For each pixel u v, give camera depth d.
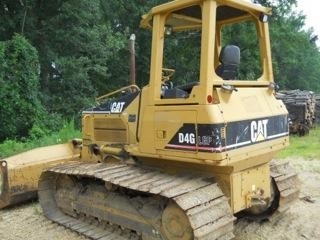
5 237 5.49
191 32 6.54
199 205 4.15
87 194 5.55
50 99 18.09
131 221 4.93
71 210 5.89
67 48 18.92
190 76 20.25
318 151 11.72
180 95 4.55
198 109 4.22
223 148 4.13
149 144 4.75
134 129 5.20
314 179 8.32
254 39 21.48
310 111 18.22
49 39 18.56
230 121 4.24
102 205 5.30
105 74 19.25
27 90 15.11
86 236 5.32
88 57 19.25
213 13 4.27
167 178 4.63
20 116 14.92
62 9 18.08
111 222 5.22
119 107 5.45
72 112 18.22
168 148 4.53
